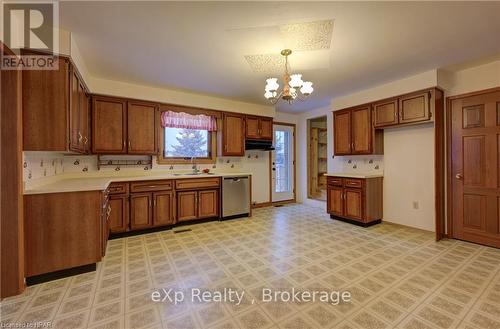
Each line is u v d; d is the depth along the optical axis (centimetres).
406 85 346
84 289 200
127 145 363
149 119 383
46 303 181
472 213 312
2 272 191
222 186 421
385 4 185
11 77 195
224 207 423
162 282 211
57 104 217
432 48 258
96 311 171
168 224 370
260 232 356
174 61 288
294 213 485
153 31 224
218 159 482
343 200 414
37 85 211
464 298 185
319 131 658
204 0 180
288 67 304
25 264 206
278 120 582
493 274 223
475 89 311
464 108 318
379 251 281
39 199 212
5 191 194
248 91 411
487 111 299
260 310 172
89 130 335
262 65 300
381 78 348
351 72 324
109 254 274
